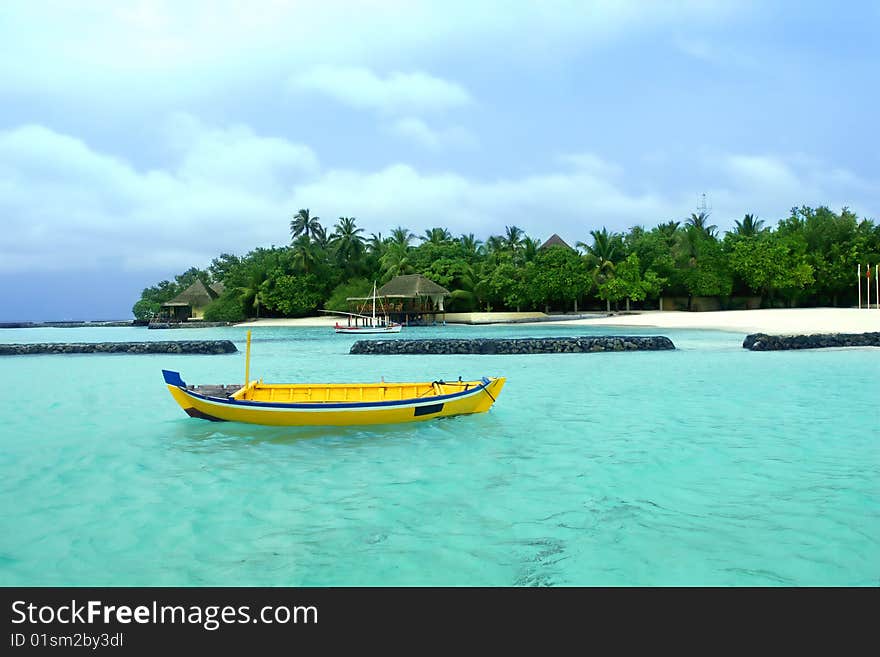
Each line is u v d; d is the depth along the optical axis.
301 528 8.11
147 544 7.66
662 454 11.73
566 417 15.40
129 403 18.88
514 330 54.31
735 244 73.00
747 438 13.00
